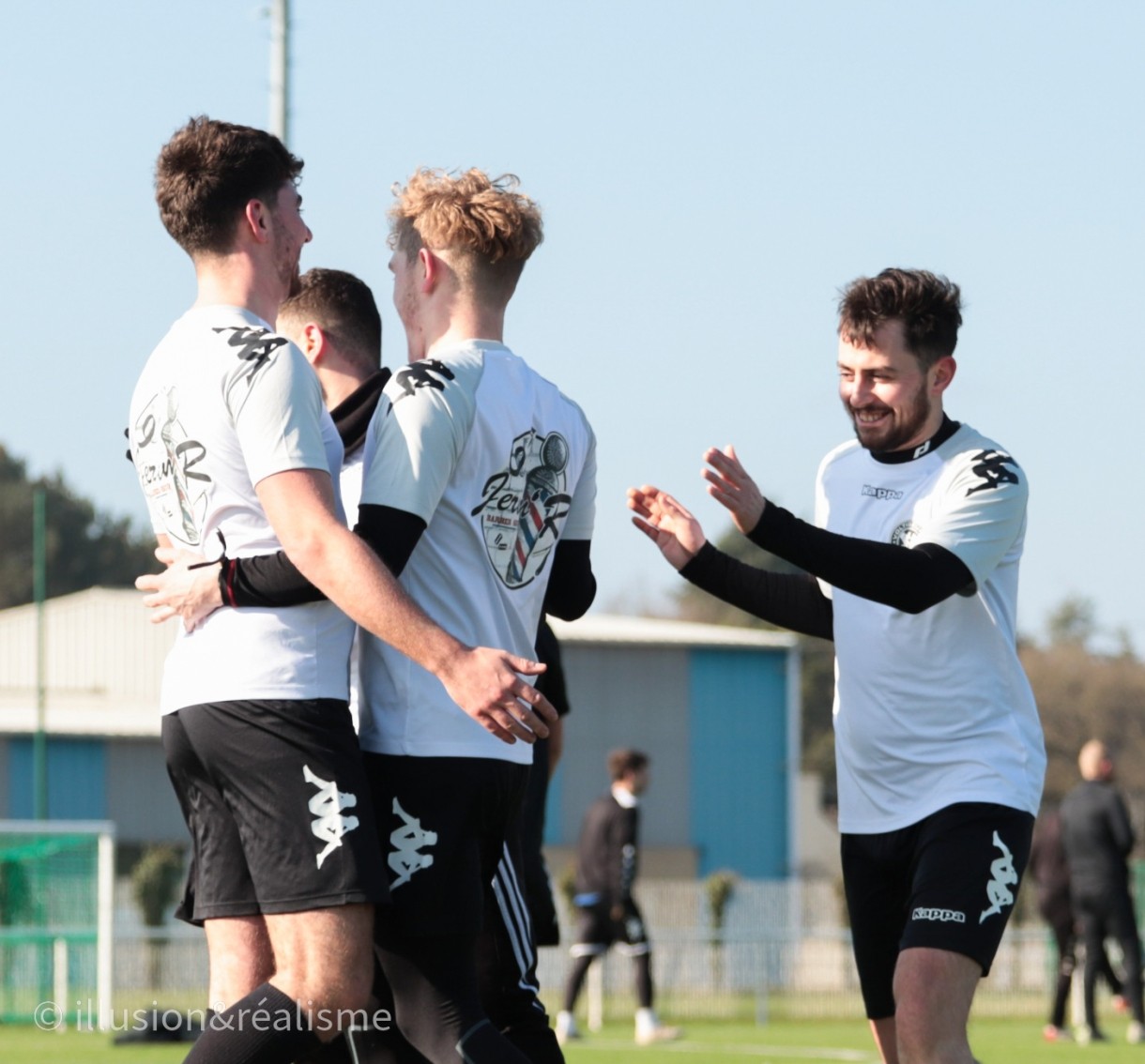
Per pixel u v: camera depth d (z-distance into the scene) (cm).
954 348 1512
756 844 12194
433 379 1261
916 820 1456
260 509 1238
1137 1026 4478
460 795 1262
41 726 6194
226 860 1262
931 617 1466
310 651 1225
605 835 4525
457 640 1169
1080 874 4531
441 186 1344
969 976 1372
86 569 19738
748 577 1566
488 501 1286
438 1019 1248
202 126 1306
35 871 4881
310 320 1537
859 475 1554
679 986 5825
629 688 12056
